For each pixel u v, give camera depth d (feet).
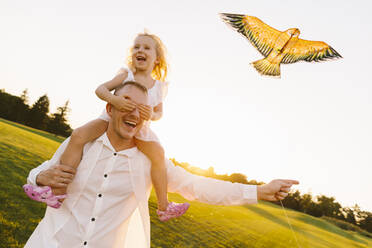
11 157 41.14
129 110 5.21
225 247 30.40
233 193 5.96
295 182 5.95
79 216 5.40
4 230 15.85
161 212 6.29
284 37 3.75
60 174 5.12
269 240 18.57
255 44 3.90
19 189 25.41
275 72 3.84
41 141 84.53
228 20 3.92
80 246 5.31
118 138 5.64
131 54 8.22
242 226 40.73
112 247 5.56
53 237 5.37
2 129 76.33
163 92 8.27
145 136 6.00
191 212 47.01
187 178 6.35
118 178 5.60
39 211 21.18
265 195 5.94
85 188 5.45
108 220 5.52
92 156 5.54
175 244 26.66
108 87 6.77
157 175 6.10
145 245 6.23
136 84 5.72
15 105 245.65
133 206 5.85
